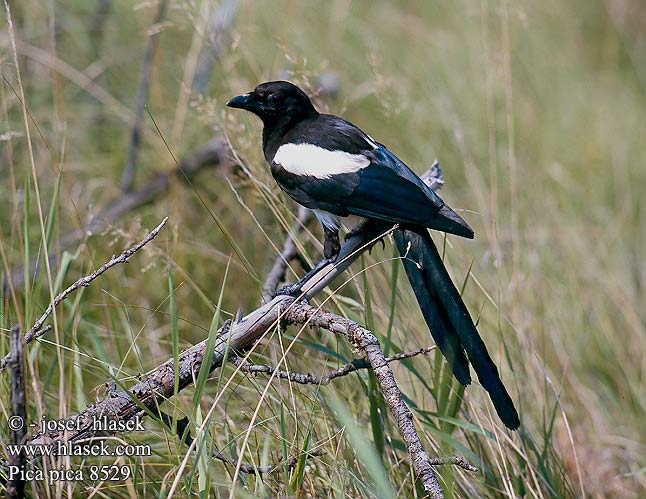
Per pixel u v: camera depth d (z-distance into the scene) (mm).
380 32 14898
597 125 15375
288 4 13141
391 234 8586
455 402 7500
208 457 6219
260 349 7949
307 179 8508
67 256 7855
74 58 12461
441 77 14344
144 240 6629
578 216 12766
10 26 7543
